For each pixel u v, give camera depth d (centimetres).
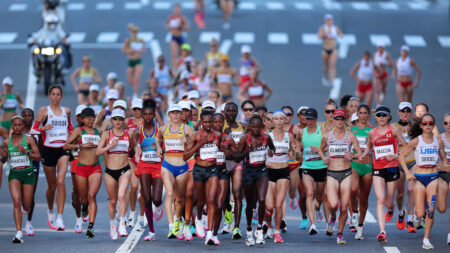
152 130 4706
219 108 6194
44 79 10400
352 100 5334
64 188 5062
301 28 15112
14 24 15200
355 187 4803
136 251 4331
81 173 4841
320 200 5212
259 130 4584
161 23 15350
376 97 9931
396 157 4759
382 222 4634
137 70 10225
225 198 4916
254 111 5400
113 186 4759
